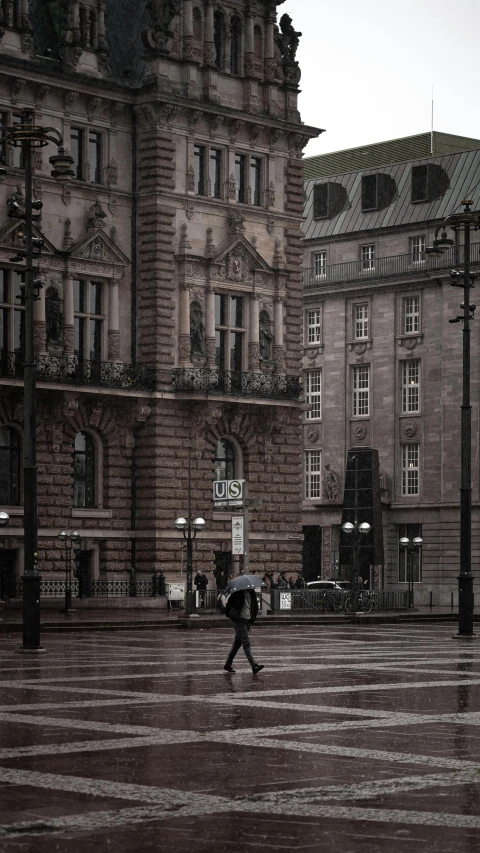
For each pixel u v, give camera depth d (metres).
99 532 80.00
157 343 81.56
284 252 88.50
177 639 54.28
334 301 119.56
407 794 18.62
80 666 39.47
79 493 80.38
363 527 80.06
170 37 82.50
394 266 115.94
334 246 120.25
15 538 76.75
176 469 82.31
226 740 23.41
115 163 81.56
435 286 113.44
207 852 15.27
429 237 114.75
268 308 87.38
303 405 88.31
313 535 119.06
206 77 84.00
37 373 76.44
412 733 24.56
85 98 80.00
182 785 19.11
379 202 118.81
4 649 47.41
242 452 86.06
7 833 16.09
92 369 79.31
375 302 117.06
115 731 24.48
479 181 113.88
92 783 19.16
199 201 83.62
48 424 78.00
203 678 35.53
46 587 77.12
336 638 55.88
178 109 82.25
